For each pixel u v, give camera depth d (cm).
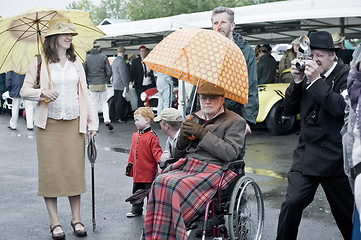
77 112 524
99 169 856
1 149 1061
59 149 519
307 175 420
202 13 1315
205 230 412
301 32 1530
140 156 570
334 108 395
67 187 524
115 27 1554
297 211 422
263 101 1148
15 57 543
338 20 1311
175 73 464
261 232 488
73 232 546
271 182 735
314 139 416
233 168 451
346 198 415
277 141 1085
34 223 579
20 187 743
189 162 449
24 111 1611
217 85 408
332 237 519
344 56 863
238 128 450
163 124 554
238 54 433
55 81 512
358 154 322
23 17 525
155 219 418
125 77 1482
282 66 1384
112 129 1352
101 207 636
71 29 508
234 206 452
